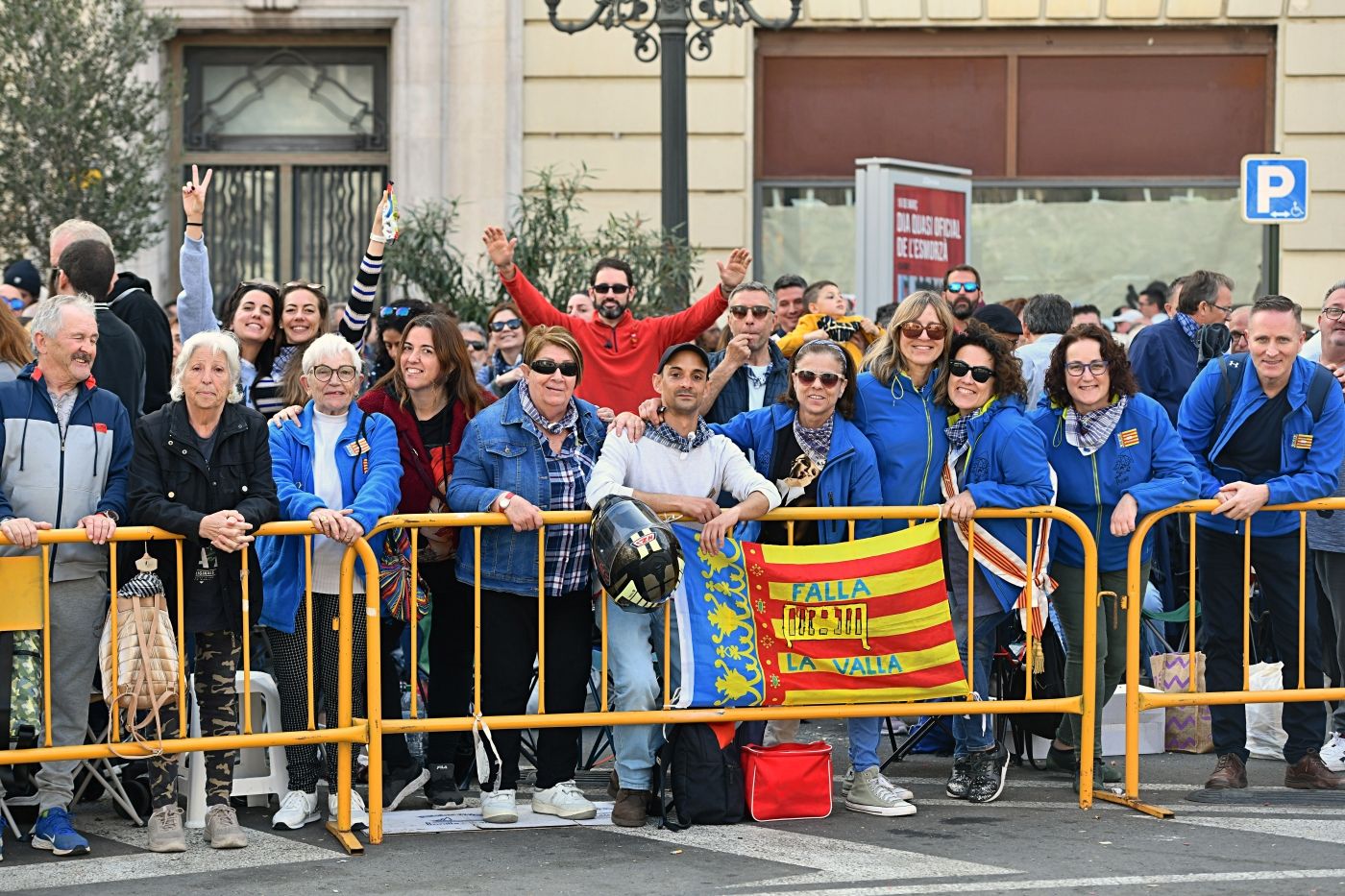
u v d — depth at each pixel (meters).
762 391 7.88
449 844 6.45
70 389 6.44
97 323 6.85
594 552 6.48
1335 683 8.07
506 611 6.71
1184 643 9.25
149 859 6.28
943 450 7.09
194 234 7.80
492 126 15.11
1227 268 15.78
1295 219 10.68
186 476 6.35
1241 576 7.36
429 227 12.32
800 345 7.45
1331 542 7.55
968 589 6.99
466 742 7.20
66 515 6.37
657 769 6.79
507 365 9.95
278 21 15.16
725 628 6.75
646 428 6.83
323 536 6.69
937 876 5.93
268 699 7.00
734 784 6.75
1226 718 7.38
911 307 7.00
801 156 15.75
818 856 6.23
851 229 15.71
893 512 6.87
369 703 6.46
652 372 8.33
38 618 6.23
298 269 15.66
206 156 15.61
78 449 6.39
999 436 7.00
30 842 6.50
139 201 13.20
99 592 6.41
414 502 6.88
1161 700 7.07
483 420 6.80
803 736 8.70
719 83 15.34
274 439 6.75
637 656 6.71
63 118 12.81
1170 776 7.75
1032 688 7.12
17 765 6.76
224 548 6.23
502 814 6.69
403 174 15.17
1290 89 15.43
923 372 7.12
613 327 8.37
